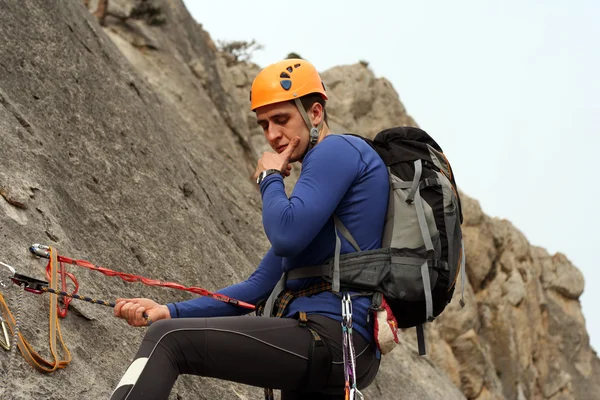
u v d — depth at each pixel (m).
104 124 5.53
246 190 9.52
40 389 2.77
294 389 2.63
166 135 7.05
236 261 6.32
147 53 11.77
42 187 3.92
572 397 19.72
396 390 8.12
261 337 2.51
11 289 3.05
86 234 4.13
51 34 5.63
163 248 5.03
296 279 2.73
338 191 2.63
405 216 2.69
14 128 4.14
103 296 3.72
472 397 15.79
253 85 2.88
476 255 19.06
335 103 20.62
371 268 2.64
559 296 22.33
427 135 2.90
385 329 2.62
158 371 2.39
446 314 16.16
